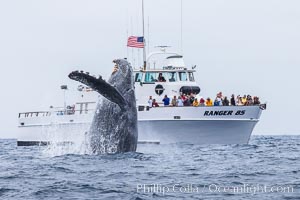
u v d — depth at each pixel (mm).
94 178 61844
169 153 100688
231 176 65750
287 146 138000
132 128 75688
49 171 67438
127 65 75500
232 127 133625
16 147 156875
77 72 65812
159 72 142125
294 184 59250
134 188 55812
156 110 132875
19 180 61438
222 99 135250
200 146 127562
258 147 127062
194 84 143250
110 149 76500
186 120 131875
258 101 135750
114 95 69875
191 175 66062
